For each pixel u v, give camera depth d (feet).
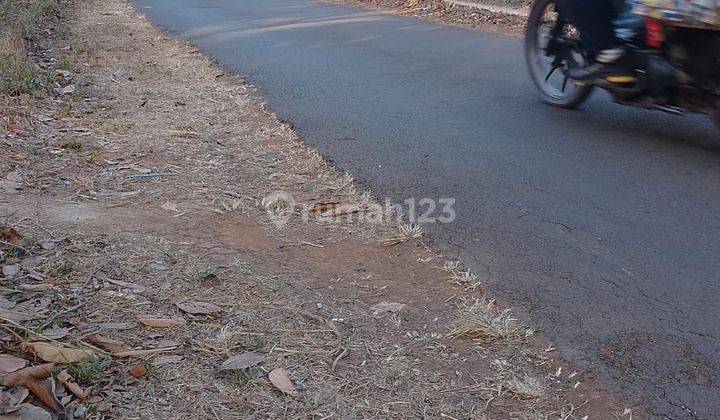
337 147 22.24
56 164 19.19
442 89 29.35
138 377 10.53
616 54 23.21
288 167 20.20
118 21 46.50
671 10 20.90
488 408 10.62
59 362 10.56
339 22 46.96
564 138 23.35
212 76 30.76
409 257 15.34
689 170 20.59
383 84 30.14
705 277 14.90
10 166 18.71
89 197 17.22
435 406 10.55
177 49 36.78
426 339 12.23
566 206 18.26
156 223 15.92
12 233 14.37
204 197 17.63
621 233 16.83
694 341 12.72
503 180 19.89
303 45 38.52
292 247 15.40
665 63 21.81
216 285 13.29
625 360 12.14
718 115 21.61
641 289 14.43
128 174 18.83
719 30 20.03
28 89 25.41
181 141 21.76
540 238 16.55
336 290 13.66
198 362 11.04
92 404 9.89
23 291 12.53
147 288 13.01
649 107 23.26
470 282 14.26
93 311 12.12
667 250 16.05
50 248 14.16
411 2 53.83
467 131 24.03
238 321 12.19
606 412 10.82
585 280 14.73
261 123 24.14
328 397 10.52
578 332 12.90
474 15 47.44
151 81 29.48
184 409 10.03
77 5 53.83
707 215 17.79
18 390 9.90
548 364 11.89
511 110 26.48
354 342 11.94
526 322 13.12
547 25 27.30
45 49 35.04
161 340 11.50
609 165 21.01
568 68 25.44
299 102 27.20
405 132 23.84
